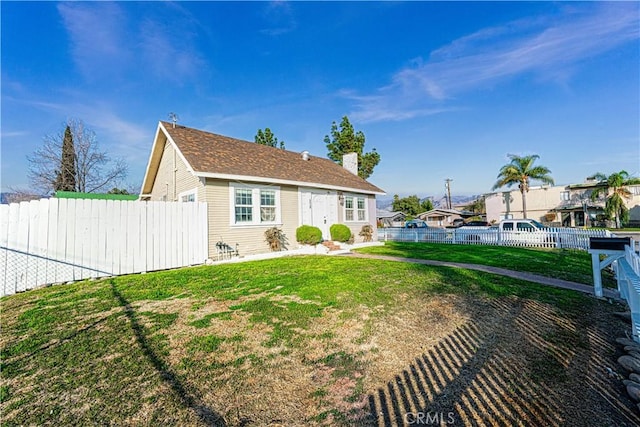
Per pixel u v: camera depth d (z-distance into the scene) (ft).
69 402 9.11
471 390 9.60
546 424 7.99
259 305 18.33
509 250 47.37
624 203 114.01
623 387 9.73
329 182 54.29
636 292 12.36
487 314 16.78
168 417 8.43
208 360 11.70
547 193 132.16
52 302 19.79
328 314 16.80
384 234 73.10
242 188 40.42
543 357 11.77
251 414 8.58
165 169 48.57
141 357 11.89
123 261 30.14
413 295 20.51
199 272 29.22
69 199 27.63
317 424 8.16
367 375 10.61
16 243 25.05
